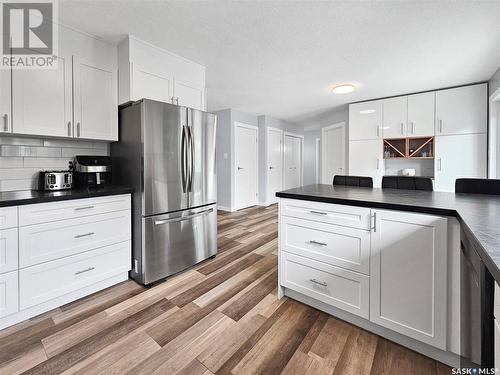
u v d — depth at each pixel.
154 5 1.75
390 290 1.36
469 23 1.98
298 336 1.48
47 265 1.67
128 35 2.14
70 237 1.77
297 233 1.75
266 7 1.79
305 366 1.26
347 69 2.91
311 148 8.18
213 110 5.18
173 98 2.49
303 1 1.72
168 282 2.18
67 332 1.50
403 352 1.35
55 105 1.94
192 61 2.68
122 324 1.58
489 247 0.64
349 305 1.52
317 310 1.75
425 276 1.25
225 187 5.26
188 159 2.38
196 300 1.88
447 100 3.56
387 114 4.05
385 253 1.36
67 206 1.75
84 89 2.09
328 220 1.58
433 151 3.70
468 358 0.93
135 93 2.20
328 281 1.61
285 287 1.91
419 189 2.06
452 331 1.19
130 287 2.07
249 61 2.69
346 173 4.89
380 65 2.80
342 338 1.46
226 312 1.72
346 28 2.06
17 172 2.00
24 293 1.57
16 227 1.53
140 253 2.11
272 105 4.67
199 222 2.52
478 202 1.36
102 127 2.19
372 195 1.68
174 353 1.34
